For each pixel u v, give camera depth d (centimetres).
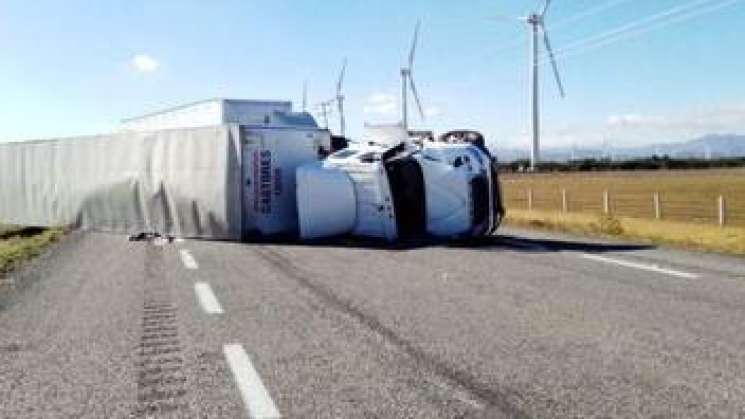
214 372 612
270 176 1861
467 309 864
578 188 5753
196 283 1113
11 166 2744
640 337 711
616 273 1154
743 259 1330
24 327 813
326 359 645
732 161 12006
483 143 1886
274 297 972
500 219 1823
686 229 2150
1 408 534
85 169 2305
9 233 2470
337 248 1630
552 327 759
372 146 1844
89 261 1463
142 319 841
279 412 510
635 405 509
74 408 530
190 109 2450
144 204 2067
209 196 1870
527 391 544
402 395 540
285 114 2333
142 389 570
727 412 493
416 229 1733
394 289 1023
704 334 721
